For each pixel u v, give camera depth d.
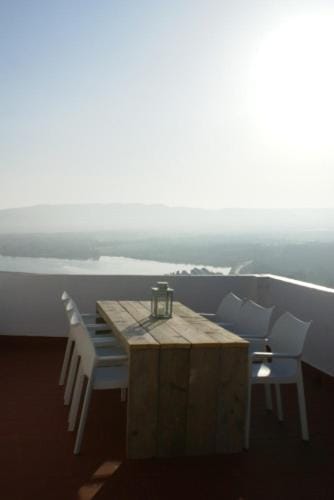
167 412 2.59
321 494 2.32
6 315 5.23
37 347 5.13
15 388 3.78
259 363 3.20
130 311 3.64
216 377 2.62
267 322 3.40
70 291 5.25
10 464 2.55
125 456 2.65
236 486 2.37
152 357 2.54
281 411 3.21
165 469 2.51
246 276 5.52
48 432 2.95
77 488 2.32
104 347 3.64
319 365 4.29
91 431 2.99
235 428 2.67
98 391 3.75
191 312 3.64
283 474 2.50
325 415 3.36
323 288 4.39
